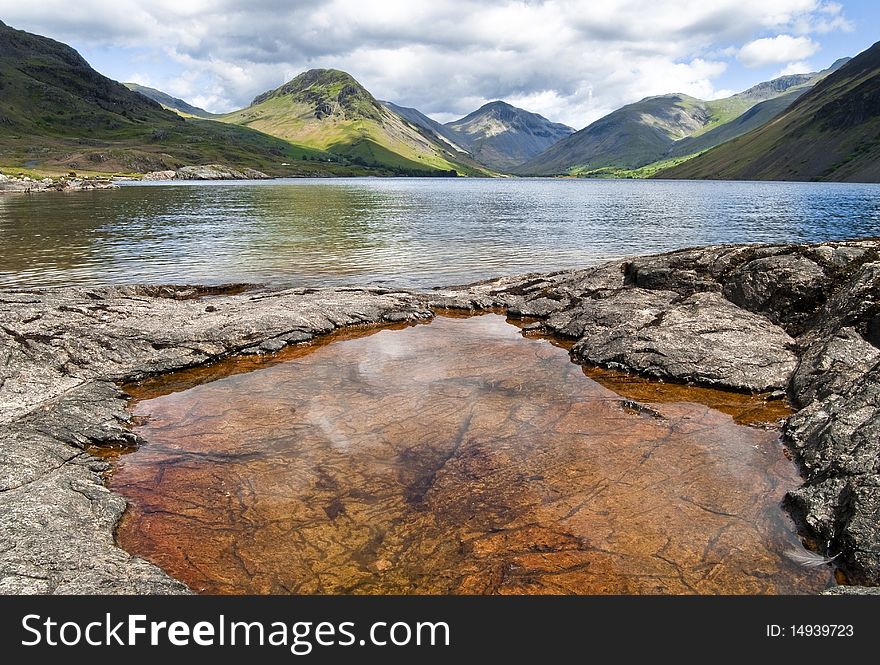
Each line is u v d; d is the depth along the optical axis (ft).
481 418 45.32
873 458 32.63
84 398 46.06
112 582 25.89
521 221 217.56
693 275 73.61
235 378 54.65
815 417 41.16
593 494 34.68
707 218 227.81
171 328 61.93
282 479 36.35
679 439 41.96
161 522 31.89
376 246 143.23
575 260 122.21
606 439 41.86
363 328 72.79
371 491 34.99
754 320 62.64
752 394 50.31
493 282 94.99
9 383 47.06
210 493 34.81
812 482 34.47
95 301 69.41
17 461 35.22
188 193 411.54
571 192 560.61
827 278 63.46
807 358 52.11
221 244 144.15
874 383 39.88
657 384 52.90
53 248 132.36
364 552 29.53
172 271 108.06
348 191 501.97
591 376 55.16
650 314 65.98
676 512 32.91
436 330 72.23
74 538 28.71
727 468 37.83
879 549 27.66
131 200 314.35
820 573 28.12
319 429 43.45
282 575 27.94
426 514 32.65
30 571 25.86
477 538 30.58
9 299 67.00
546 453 39.70
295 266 114.62
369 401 48.78
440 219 223.51
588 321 68.33
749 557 29.25
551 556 29.22
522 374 55.57
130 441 41.32
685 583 27.45
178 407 47.80
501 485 35.65
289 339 64.90
